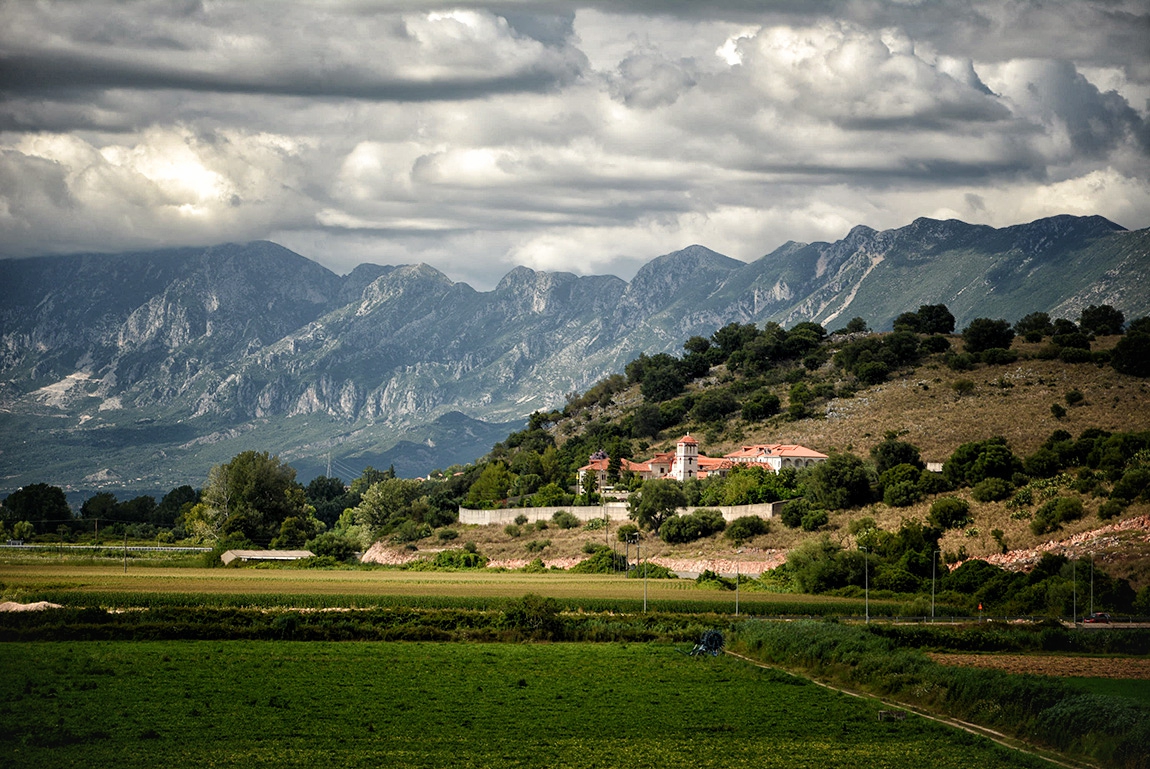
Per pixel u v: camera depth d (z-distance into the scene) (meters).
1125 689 86.38
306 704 79.69
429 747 68.12
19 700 79.06
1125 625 126.62
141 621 115.56
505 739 70.56
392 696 83.19
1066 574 141.88
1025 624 124.06
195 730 71.19
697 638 117.56
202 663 96.06
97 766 62.41
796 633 108.00
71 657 97.62
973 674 83.81
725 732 73.81
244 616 119.44
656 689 88.25
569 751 68.00
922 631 113.69
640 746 69.56
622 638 117.75
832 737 72.69
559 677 92.88
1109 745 66.62
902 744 70.94
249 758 64.62
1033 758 66.94
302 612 126.88
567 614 132.12
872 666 92.88
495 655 104.44
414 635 115.44
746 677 94.38
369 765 63.56
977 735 72.88
